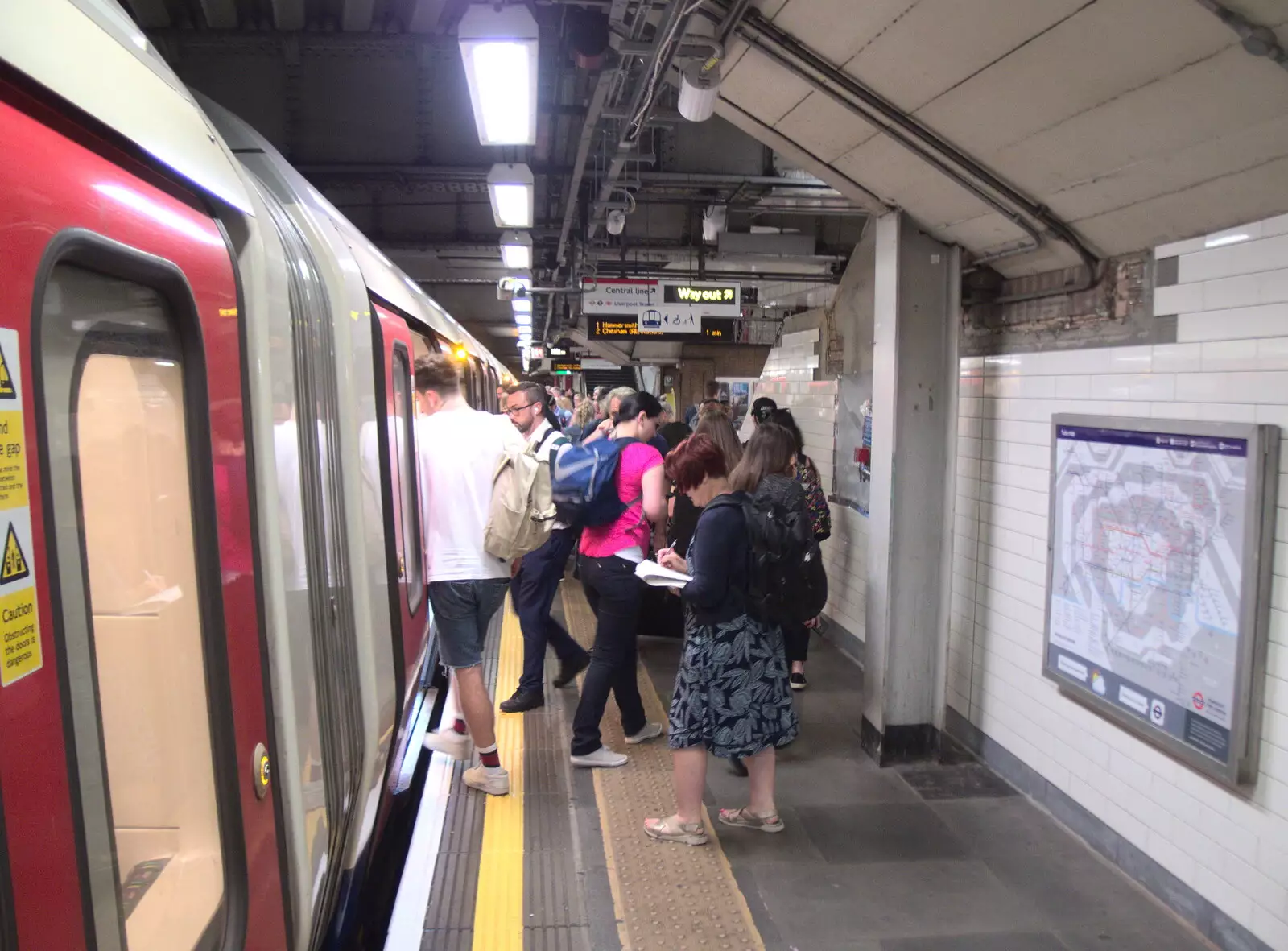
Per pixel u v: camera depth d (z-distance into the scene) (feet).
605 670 14.29
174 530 4.60
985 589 14.85
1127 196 10.68
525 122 14.30
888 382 14.76
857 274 20.84
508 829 12.34
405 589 12.12
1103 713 11.82
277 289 6.40
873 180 13.91
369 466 9.58
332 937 9.01
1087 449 12.09
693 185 33.40
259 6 23.54
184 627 4.68
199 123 5.70
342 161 29.37
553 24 16.46
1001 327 14.37
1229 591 9.67
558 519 14.30
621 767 14.38
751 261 37.83
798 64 11.73
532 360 104.58
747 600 11.62
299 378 6.95
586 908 10.50
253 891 5.17
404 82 28.89
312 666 6.67
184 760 4.61
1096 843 12.13
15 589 3.11
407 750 14.47
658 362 69.92
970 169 11.89
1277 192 9.13
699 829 12.05
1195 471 10.18
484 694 13.07
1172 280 10.81
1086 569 12.10
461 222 40.63
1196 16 7.79
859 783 14.25
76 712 3.56
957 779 14.39
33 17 3.70
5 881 2.94
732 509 11.46
